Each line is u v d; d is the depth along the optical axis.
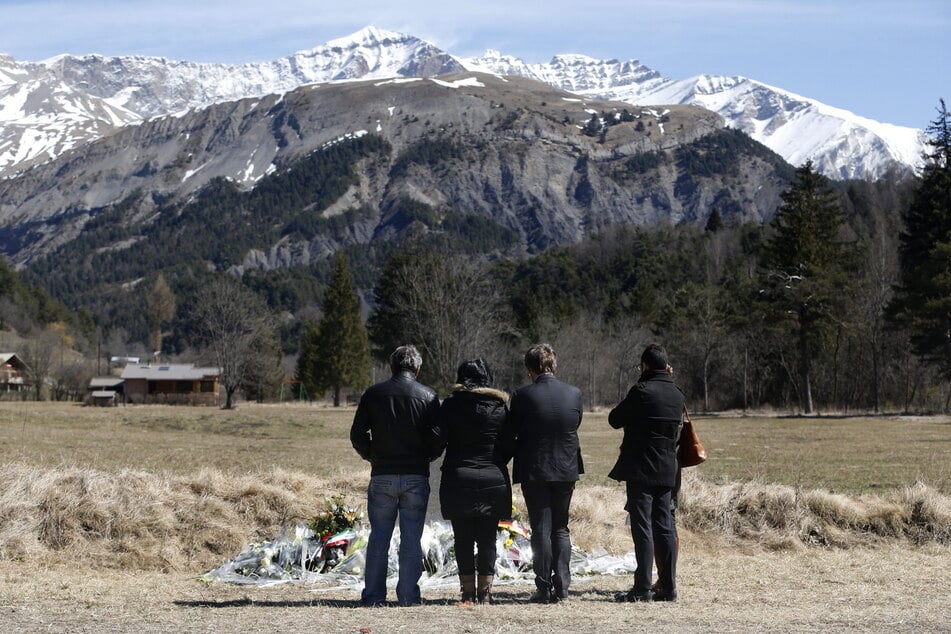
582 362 87.06
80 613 8.02
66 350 133.50
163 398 97.62
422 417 8.77
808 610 8.36
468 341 59.56
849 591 9.54
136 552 11.65
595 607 8.52
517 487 16.30
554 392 8.86
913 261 69.00
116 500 12.27
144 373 102.56
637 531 9.02
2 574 10.37
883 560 11.81
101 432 42.62
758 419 63.84
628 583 10.32
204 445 34.28
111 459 25.64
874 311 72.06
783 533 13.04
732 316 83.06
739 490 13.73
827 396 82.50
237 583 10.21
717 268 124.50
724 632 7.20
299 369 117.06
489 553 8.83
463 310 60.12
